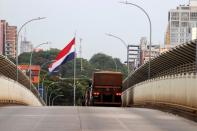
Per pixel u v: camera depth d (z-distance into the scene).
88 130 25.61
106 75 77.56
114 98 77.19
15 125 28.09
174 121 33.25
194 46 49.09
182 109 39.28
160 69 74.38
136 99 83.25
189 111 36.62
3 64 69.12
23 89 91.75
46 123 29.36
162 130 26.83
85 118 33.53
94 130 25.69
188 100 38.78
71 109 44.16
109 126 28.20
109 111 42.34
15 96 76.88
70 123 29.47
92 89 77.44
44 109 44.00
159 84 56.94
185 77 40.47
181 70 55.94
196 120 33.16
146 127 28.25
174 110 41.91
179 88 43.34
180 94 42.69
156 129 27.27
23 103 91.75
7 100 65.81
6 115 35.97
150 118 35.50
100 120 32.22
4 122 30.06
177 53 55.09
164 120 33.94
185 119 35.22
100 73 77.56
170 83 48.78
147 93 69.25
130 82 105.56
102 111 41.91
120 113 40.09
